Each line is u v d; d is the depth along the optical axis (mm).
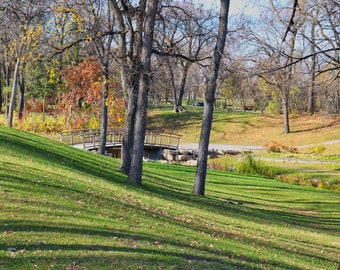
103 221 9367
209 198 17578
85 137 36781
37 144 20656
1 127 23672
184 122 58594
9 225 7812
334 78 13195
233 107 79000
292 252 10727
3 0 24844
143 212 11383
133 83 18562
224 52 17609
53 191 11102
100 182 14406
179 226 10688
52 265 6531
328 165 35625
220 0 17438
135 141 16938
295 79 12656
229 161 37031
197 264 7680
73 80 41531
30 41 20125
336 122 50719
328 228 16125
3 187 10289
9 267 6227
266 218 15500
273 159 38906
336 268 9891
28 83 48875
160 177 21672
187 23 18609
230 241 10273
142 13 17922
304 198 22234
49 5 21500
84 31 18484
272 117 57312
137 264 7125
